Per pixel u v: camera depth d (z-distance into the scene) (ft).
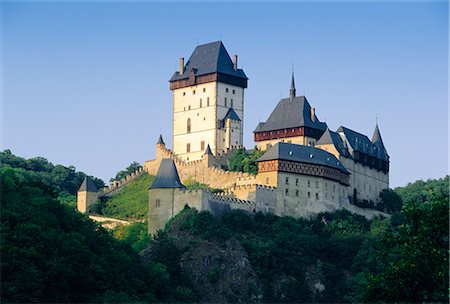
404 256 492.13
